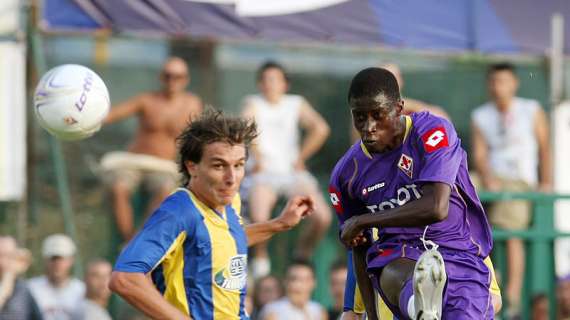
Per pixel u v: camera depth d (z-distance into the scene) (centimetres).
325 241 3778
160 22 3875
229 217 1989
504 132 3959
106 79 4138
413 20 4194
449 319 1850
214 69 4247
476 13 4284
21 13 3694
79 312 3366
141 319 3544
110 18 3812
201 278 1930
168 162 3709
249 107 3772
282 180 3734
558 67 4338
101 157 4181
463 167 1917
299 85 4344
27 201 3884
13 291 3266
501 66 3966
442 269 1759
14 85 3694
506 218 3638
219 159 1909
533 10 4362
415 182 1861
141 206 3678
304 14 4066
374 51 4138
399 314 1942
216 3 3959
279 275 3769
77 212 4066
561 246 4219
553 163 4331
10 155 3716
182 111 3738
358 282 2045
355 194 1966
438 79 4397
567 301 3534
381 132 1830
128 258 1845
